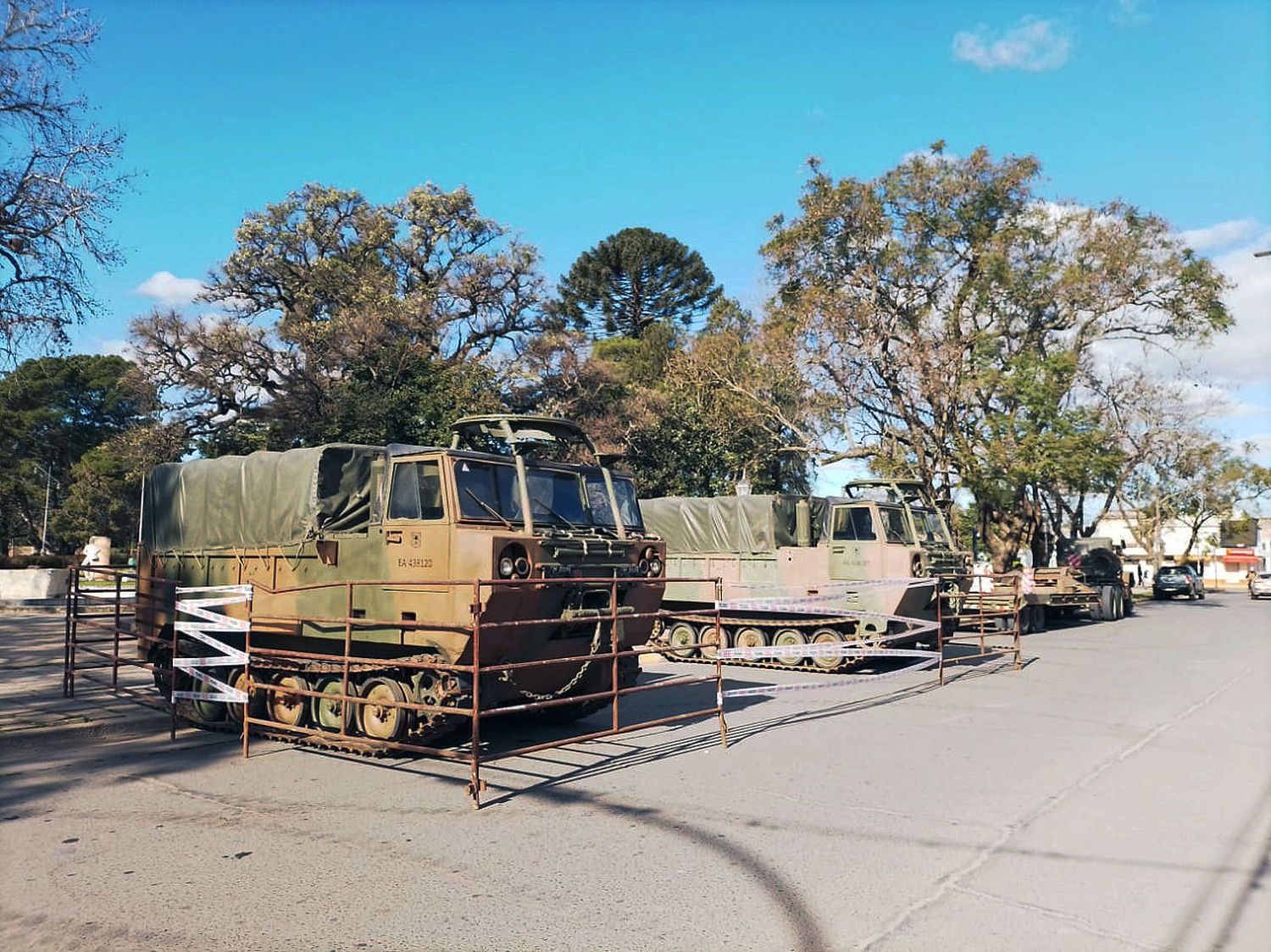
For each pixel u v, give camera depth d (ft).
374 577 32.37
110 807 25.48
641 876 19.90
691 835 22.79
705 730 36.70
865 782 28.14
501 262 136.15
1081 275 101.35
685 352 127.24
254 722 32.55
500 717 38.50
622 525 36.37
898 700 44.47
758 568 61.67
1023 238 102.73
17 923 17.38
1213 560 251.60
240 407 120.57
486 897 18.67
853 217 101.45
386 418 96.17
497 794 26.78
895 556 56.95
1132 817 24.26
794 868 20.39
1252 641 75.25
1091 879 19.69
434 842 22.29
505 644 30.73
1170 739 34.60
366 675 32.35
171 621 39.06
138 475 118.21
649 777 28.89
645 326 195.62
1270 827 23.39
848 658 56.44
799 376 101.71
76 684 46.60
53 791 27.22
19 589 101.86
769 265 106.52
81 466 183.73
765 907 18.12
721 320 135.74
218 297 145.79
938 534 66.74
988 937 16.72
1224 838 22.49
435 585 28.53
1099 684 49.60
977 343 101.19
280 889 19.11
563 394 121.60
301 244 146.51
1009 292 101.40
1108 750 32.78
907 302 104.63
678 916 17.66
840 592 58.13
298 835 22.86
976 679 51.78
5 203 51.08
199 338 115.55
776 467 127.44
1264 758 31.42
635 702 44.09
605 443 115.55
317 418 104.22
